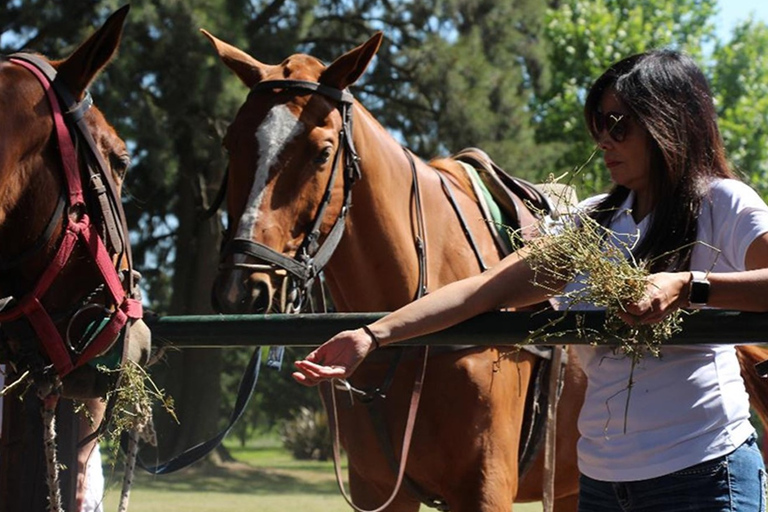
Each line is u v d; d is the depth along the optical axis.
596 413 2.73
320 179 3.84
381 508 3.78
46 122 2.81
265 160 3.79
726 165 2.73
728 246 2.58
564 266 2.63
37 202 2.80
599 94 2.76
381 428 3.90
